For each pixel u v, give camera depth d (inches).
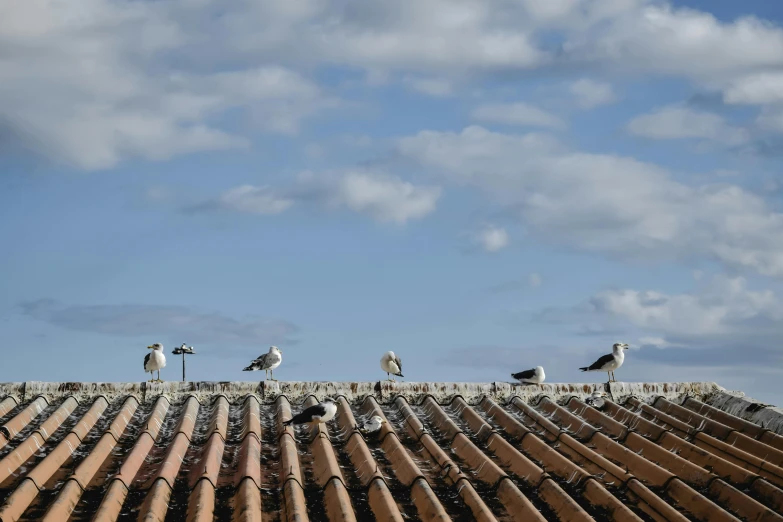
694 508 366.0
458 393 514.3
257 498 353.4
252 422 446.9
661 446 441.1
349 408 483.2
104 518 327.6
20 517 332.5
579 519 345.7
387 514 341.1
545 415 495.5
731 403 499.8
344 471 395.2
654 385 526.0
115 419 446.3
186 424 442.9
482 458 405.1
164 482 360.2
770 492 374.9
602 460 403.5
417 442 438.6
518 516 352.2
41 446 408.8
